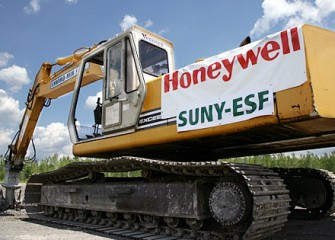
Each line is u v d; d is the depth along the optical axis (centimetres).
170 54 755
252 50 484
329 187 751
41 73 1005
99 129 729
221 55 524
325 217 791
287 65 445
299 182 788
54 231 642
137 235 566
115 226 651
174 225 548
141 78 623
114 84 679
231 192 470
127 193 616
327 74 441
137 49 660
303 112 423
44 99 1010
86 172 727
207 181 522
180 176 568
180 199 534
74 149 751
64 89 922
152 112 600
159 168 567
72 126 765
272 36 466
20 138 1029
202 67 542
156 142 589
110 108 674
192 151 694
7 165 1032
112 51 705
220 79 514
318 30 450
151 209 573
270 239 556
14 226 713
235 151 712
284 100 441
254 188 435
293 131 499
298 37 440
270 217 455
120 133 645
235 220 458
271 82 456
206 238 506
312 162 2575
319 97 424
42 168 3167
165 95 584
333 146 641
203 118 524
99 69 812
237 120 483
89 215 729
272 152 727
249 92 477
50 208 826
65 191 771
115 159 589
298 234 600
